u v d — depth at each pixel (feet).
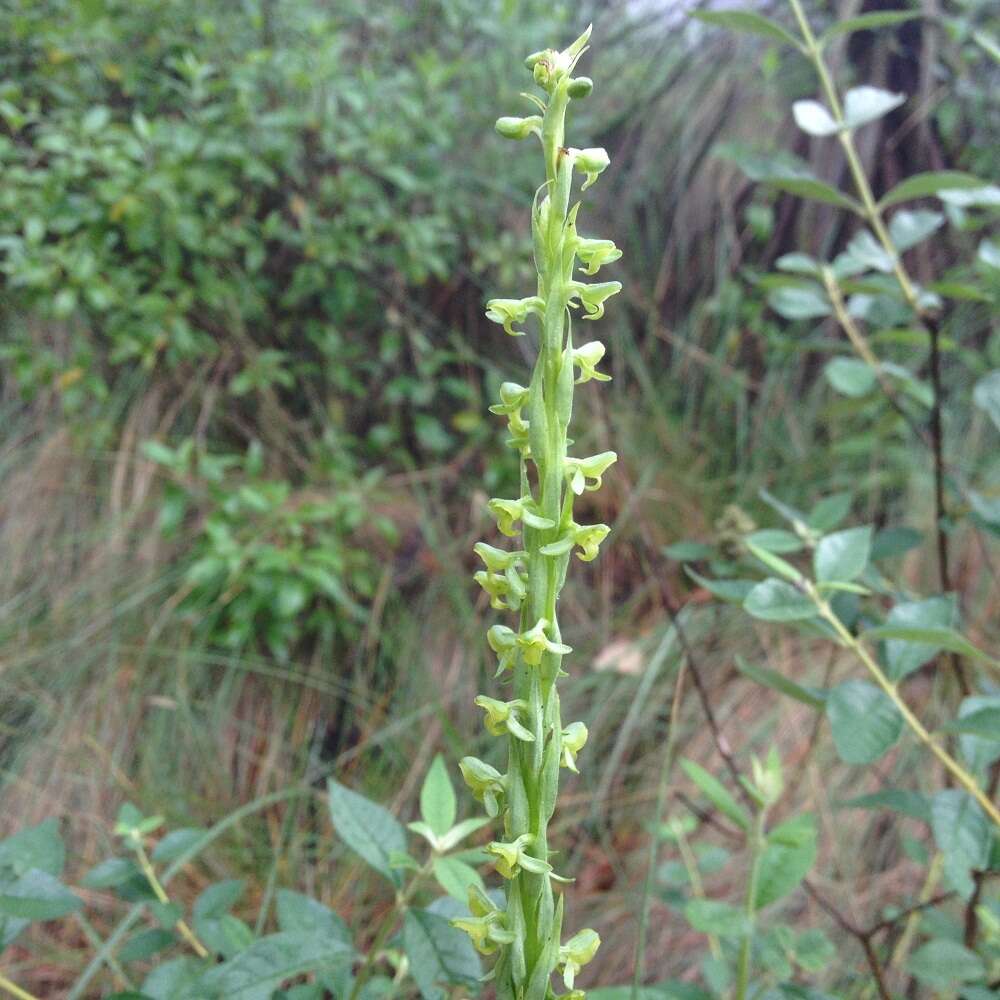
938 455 5.95
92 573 10.00
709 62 11.93
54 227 9.43
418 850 7.49
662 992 4.59
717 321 11.50
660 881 6.95
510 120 2.53
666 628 9.03
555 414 2.47
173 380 11.02
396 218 10.66
